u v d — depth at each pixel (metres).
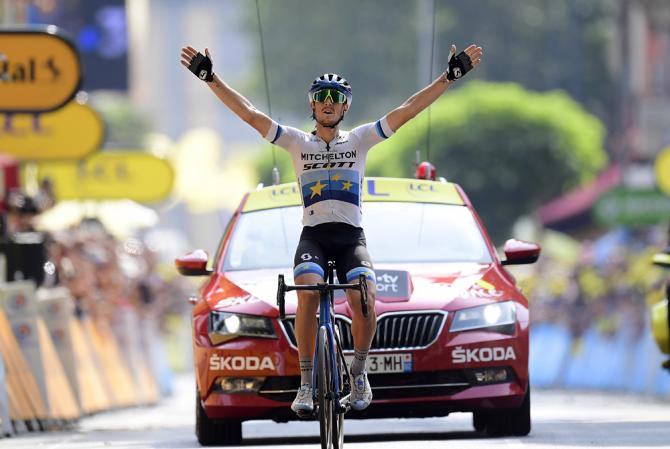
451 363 31.83
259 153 155.50
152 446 33.69
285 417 32.38
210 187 138.88
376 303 32.06
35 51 50.50
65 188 80.75
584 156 128.88
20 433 41.72
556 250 121.44
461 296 32.53
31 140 62.50
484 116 126.50
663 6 145.25
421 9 171.12
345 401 27.80
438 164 126.50
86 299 58.81
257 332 32.09
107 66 120.62
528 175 126.69
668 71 144.88
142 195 80.88
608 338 76.50
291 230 35.25
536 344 84.81
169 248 142.88
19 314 44.06
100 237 66.56
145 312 73.75
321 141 28.16
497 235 127.88
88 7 120.62
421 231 35.19
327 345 26.80
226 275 34.19
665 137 143.75
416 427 39.16
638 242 88.88
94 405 56.62
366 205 35.94
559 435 33.69
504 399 32.25
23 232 51.16
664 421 39.19
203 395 32.59
